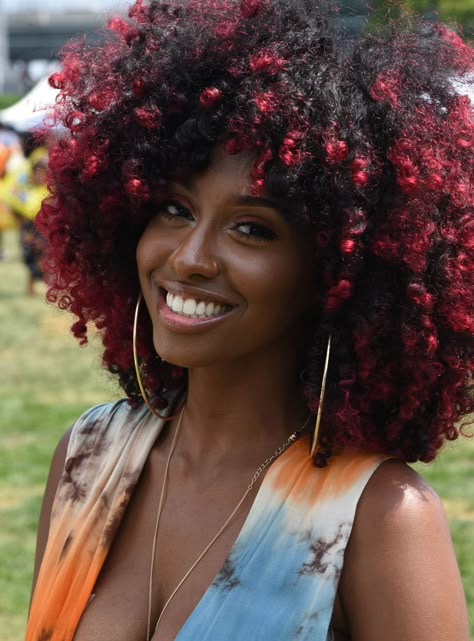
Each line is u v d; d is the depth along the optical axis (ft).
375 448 5.75
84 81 6.40
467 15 55.77
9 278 56.03
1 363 34.86
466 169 5.75
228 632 5.38
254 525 5.56
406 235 5.49
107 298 6.82
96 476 6.41
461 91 5.92
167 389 6.57
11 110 48.39
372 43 5.79
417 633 5.20
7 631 15.39
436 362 5.67
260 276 5.49
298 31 5.70
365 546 5.36
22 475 22.25
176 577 5.82
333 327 5.69
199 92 5.67
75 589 6.07
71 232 6.72
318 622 5.28
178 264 5.53
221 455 6.03
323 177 5.42
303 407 6.01
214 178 5.49
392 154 5.45
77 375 33.14
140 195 5.74
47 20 160.45
